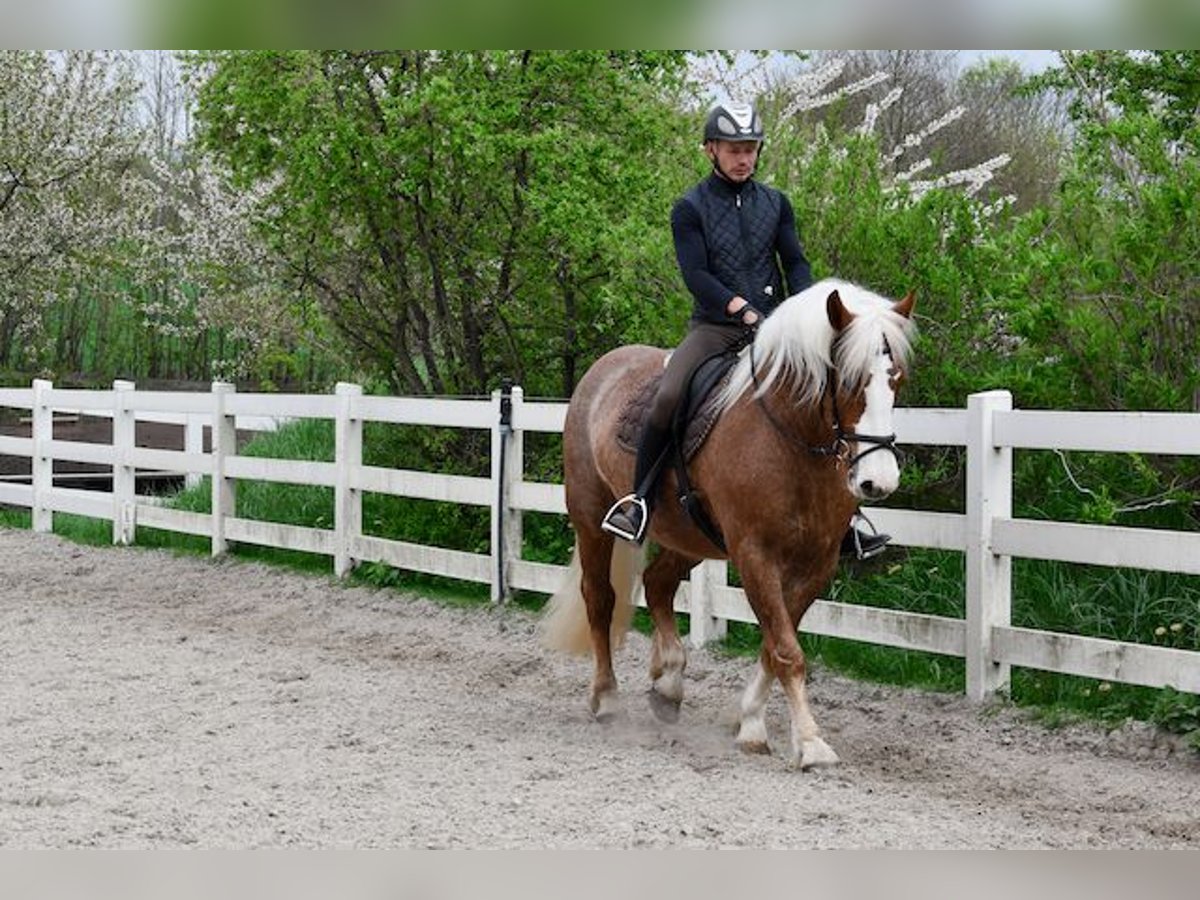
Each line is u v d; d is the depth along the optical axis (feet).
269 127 44.96
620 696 25.54
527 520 38.96
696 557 24.30
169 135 100.48
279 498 45.47
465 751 22.72
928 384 30.19
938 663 27.07
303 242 46.24
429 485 36.99
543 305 43.65
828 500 20.95
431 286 45.70
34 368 101.35
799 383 20.53
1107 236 27.84
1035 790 20.62
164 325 95.25
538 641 31.91
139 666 29.91
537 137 39.75
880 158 34.76
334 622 34.94
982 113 70.59
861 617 27.07
